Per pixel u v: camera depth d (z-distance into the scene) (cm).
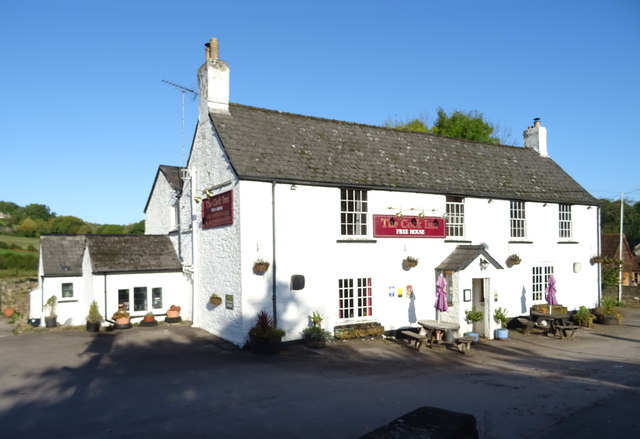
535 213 2148
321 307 1577
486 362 1415
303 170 1573
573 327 1855
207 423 801
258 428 780
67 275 2077
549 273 2189
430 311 1805
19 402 909
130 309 1884
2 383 1045
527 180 2223
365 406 904
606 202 6184
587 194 2378
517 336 1869
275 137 1666
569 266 2264
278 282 1495
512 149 2428
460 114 4188
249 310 1445
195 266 1808
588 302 2331
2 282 3281
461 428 541
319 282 1574
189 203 1938
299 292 1534
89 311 1795
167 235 2208
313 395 975
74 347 1452
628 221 5981
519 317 2058
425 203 1816
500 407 930
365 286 1680
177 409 873
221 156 1594
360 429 779
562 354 1573
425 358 1428
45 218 7800
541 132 2533
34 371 1156
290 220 1527
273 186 1497
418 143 2072
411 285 1762
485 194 1962
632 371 1315
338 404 914
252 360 1308
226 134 1576
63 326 1894
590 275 2350
